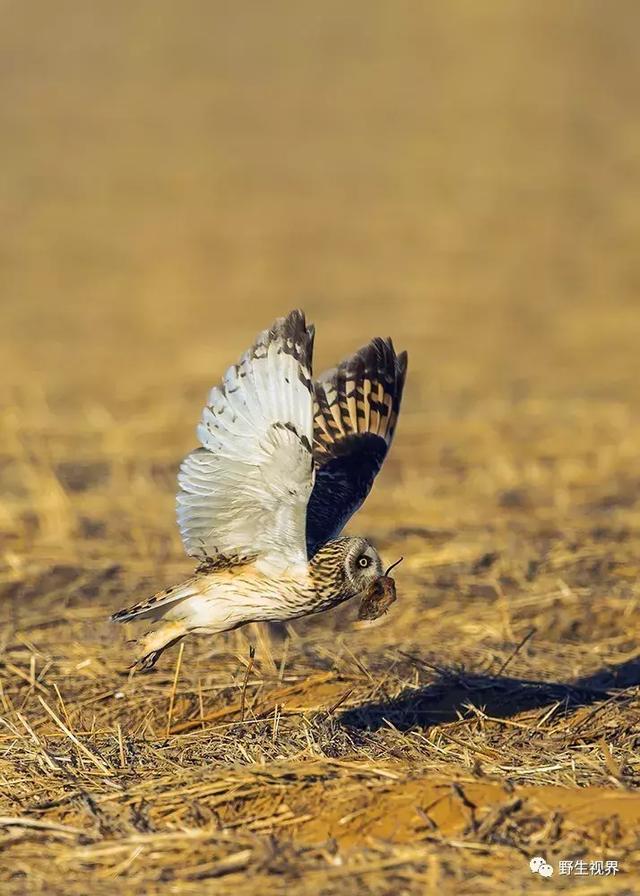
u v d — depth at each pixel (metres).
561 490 24.03
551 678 15.41
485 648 16.52
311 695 14.52
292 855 10.24
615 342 38.94
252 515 12.13
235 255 51.84
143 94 76.06
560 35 80.12
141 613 12.52
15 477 25.25
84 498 23.69
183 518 12.30
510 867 10.10
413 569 19.81
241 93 75.81
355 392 14.08
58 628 17.53
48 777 12.23
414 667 15.32
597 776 11.85
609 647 16.53
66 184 62.09
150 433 28.92
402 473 25.83
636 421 29.25
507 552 20.25
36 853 10.67
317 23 87.44
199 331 41.09
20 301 45.62
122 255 52.00
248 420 11.68
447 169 63.19
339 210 57.84
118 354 38.00
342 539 12.38
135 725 14.11
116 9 91.44
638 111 70.31
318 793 11.29
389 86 75.62
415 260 50.88
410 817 10.88
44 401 31.73
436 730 13.41
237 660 15.83
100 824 10.98
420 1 88.31
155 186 61.75
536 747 12.84
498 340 39.56
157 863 10.41
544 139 66.50
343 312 43.53
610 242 53.03
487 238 53.53
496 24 82.81
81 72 79.81
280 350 11.50
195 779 11.67
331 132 69.44
